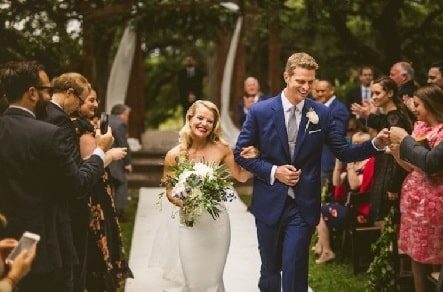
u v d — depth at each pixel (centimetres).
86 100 532
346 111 782
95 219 529
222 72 1634
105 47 1528
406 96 624
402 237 551
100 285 541
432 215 527
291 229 496
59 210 408
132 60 1448
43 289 399
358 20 1605
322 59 1588
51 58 1041
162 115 2998
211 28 1332
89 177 411
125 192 972
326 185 813
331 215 707
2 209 382
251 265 738
